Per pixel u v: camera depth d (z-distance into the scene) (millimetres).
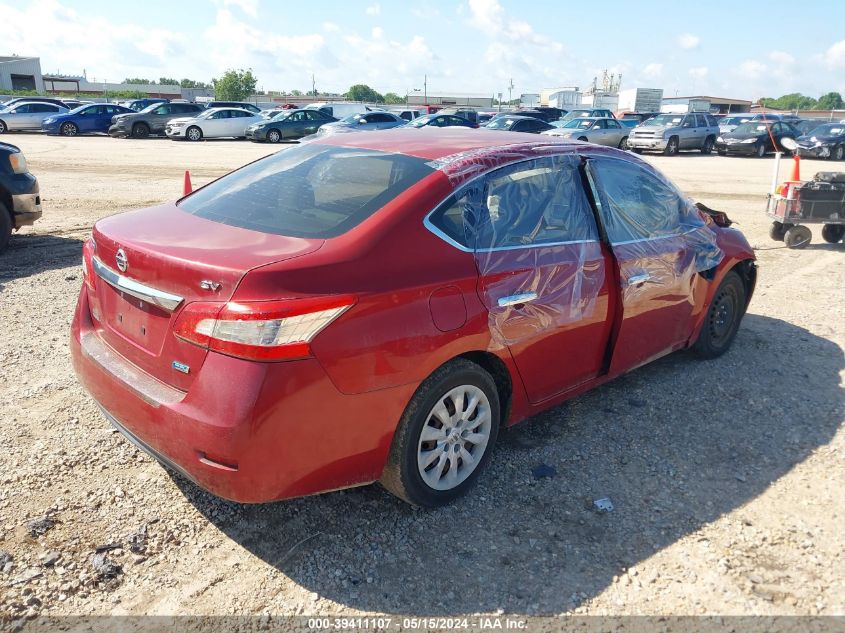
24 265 7316
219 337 2479
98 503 3168
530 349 3352
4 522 2996
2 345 4957
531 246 3350
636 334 4031
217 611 2584
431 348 2836
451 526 3109
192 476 2625
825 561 2914
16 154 7773
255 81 89688
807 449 3838
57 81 86312
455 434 3129
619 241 3850
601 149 3998
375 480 2928
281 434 2518
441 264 2928
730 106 63344
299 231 2877
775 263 8258
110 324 3100
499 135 3943
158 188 13539
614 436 3949
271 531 3037
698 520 3186
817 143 24906
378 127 27359
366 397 2688
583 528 3117
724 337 5102
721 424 4113
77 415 3955
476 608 2637
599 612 2627
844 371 4902
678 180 16828
